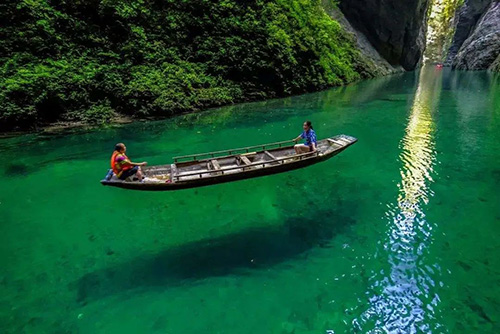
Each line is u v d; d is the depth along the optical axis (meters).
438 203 8.27
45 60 15.41
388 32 44.69
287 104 21.02
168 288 5.64
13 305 5.28
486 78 33.09
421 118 17.09
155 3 20.22
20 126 13.98
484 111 18.22
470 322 4.85
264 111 18.92
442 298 5.32
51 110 14.80
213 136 14.16
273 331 4.79
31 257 6.49
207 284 5.73
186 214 8.09
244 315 5.08
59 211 8.21
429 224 7.38
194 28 21.12
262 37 23.23
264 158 8.39
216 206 8.45
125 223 7.71
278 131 14.91
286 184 9.65
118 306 5.26
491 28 41.81
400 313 5.06
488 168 10.30
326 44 31.72
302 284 5.70
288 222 7.66
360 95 24.92
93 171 10.54
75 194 9.08
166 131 14.82
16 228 7.47
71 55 16.20
